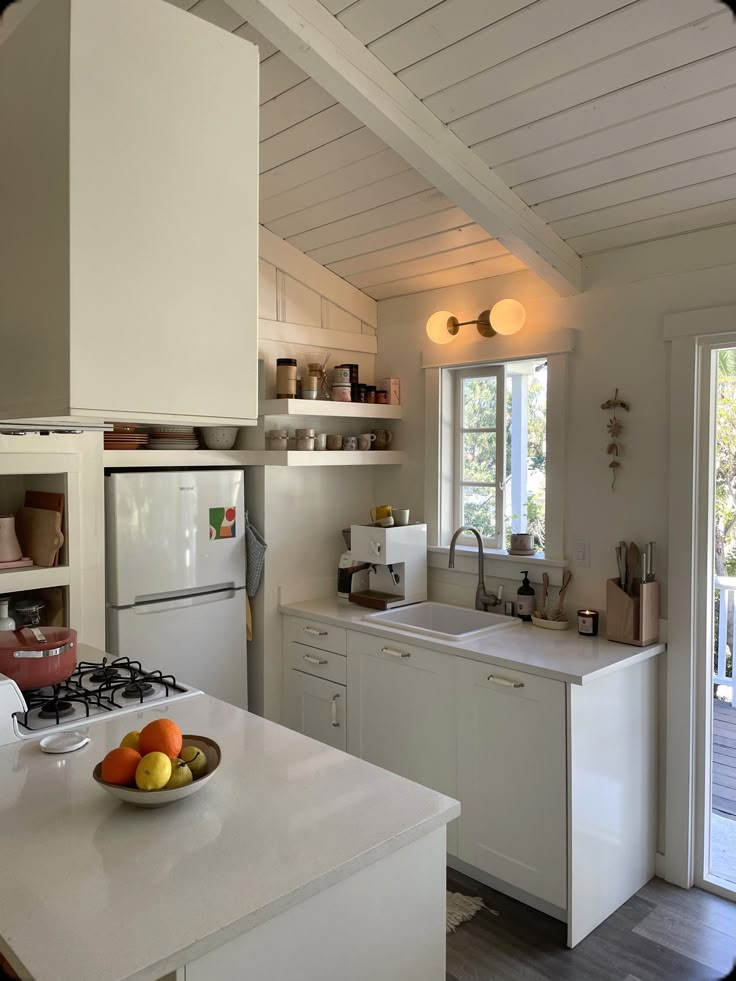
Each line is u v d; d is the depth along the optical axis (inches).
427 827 54.5
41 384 49.6
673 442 105.9
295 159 111.0
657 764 109.7
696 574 105.9
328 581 147.0
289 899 45.1
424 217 118.3
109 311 48.3
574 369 118.3
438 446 140.9
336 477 147.8
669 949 93.0
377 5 80.4
